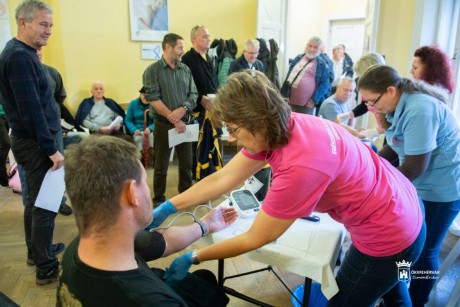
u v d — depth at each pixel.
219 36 4.61
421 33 2.82
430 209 1.49
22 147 1.80
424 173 1.46
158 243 1.04
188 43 4.50
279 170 0.89
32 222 1.92
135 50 4.28
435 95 1.35
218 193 1.25
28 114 1.69
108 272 0.66
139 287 0.67
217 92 0.90
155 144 3.01
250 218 1.40
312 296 1.59
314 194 0.88
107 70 4.20
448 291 1.94
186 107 2.93
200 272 1.20
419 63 1.78
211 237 1.28
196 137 3.06
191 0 4.38
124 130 4.14
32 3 1.67
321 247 1.21
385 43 3.30
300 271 1.16
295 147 0.87
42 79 1.78
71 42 3.94
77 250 0.72
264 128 0.85
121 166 0.68
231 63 3.92
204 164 3.34
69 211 2.85
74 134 3.61
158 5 4.23
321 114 2.95
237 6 4.57
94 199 0.65
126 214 0.69
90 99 4.00
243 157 1.20
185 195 1.25
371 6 3.43
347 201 0.98
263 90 0.83
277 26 4.75
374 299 1.14
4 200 3.16
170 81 2.87
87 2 3.92
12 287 1.97
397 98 1.34
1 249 2.36
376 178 1.03
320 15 6.51
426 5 2.75
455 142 1.40
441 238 1.53
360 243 1.08
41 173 1.86
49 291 1.94
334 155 0.89
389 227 1.01
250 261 2.24
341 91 2.91
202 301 1.06
